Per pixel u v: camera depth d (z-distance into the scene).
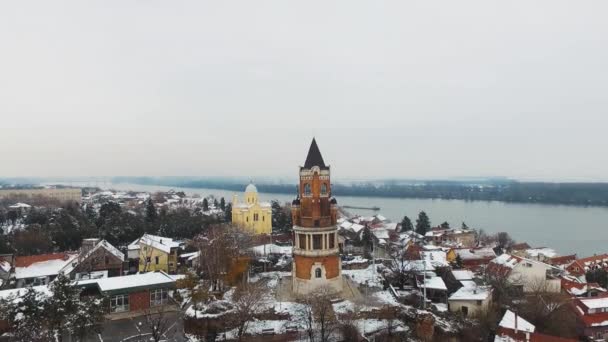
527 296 90.12
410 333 72.81
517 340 67.69
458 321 78.25
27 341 49.31
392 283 95.19
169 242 119.62
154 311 74.12
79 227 139.25
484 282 96.06
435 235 178.62
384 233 175.25
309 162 86.94
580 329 80.19
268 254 119.81
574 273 117.69
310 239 84.44
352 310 74.19
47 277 95.75
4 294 64.12
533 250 148.62
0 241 114.44
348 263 109.19
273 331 68.56
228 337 66.81
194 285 76.62
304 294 82.75
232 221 163.25
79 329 52.62
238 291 81.44
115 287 72.38
